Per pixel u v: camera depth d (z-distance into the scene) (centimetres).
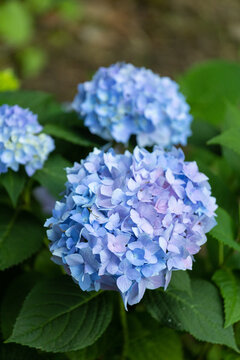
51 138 97
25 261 102
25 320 84
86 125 100
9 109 94
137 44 231
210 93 123
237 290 89
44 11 241
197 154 127
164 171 80
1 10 221
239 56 229
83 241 77
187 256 77
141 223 75
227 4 259
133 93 98
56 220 79
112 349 97
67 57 222
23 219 97
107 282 77
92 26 239
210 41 235
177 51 228
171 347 97
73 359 92
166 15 249
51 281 88
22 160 92
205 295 88
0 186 99
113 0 256
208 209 80
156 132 100
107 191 77
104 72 101
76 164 83
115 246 75
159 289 87
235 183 117
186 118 102
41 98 105
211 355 103
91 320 85
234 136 93
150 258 75
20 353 94
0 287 104
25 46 225
